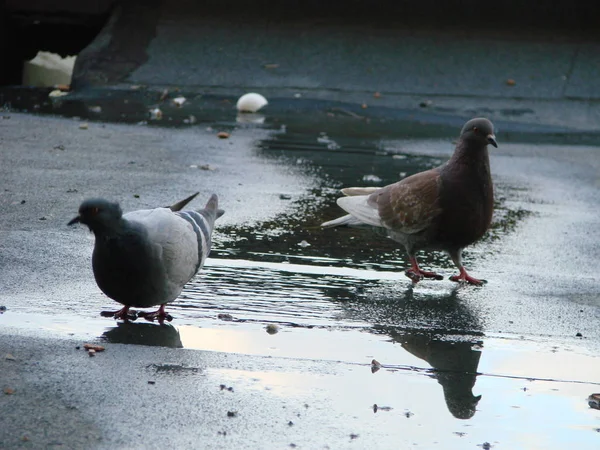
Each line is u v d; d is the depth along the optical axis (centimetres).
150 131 1530
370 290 768
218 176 1195
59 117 1614
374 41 2066
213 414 484
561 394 554
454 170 798
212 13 2133
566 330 684
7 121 1521
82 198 1002
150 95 1897
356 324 673
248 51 2048
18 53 2316
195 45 2058
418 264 873
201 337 618
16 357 543
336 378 554
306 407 504
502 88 1933
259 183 1170
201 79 1975
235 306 694
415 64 2002
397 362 596
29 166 1159
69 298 677
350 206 879
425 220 804
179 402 496
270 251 863
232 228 936
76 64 1988
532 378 580
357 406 512
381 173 1284
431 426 493
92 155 1272
